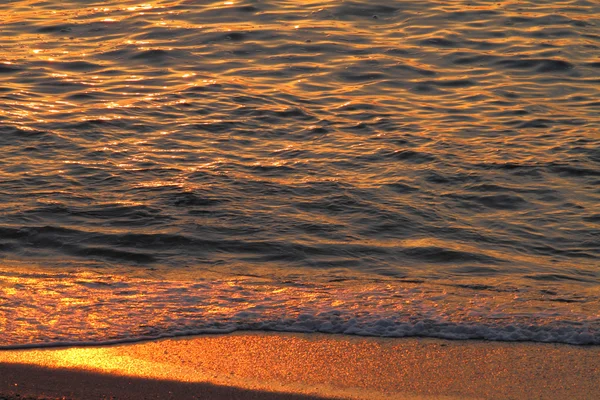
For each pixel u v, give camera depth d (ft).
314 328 75.51
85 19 212.23
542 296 84.69
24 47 190.90
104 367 67.77
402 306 80.64
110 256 96.37
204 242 100.58
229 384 65.51
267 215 109.29
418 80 173.88
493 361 69.51
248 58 186.60
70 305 79.77
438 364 69.05
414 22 210.79
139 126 144.36
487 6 222.28
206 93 162.91
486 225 108.78
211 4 223.71
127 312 78.43
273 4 223.71
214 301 81.66
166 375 66.69
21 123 142.82
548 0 228.22
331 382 66.13
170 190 116.67
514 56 187.62
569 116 152.66
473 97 163.94
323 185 119.96
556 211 113.29
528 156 132.16
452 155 132.26
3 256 95.20
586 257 99.30
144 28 204.85
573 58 186.19
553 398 63.72
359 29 205.98
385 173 125.59
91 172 122.83
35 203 110.73
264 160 130.11
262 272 92.22
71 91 162.91
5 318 76.13
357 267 94.84
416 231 106.11
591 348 71.61
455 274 92.84
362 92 166.61
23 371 66.74
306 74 176.76
